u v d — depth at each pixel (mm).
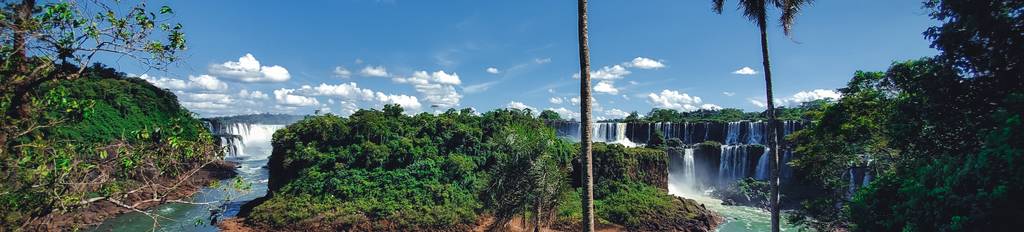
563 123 69062
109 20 7012
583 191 11578
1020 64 10930
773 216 17797
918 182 10531
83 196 7516
